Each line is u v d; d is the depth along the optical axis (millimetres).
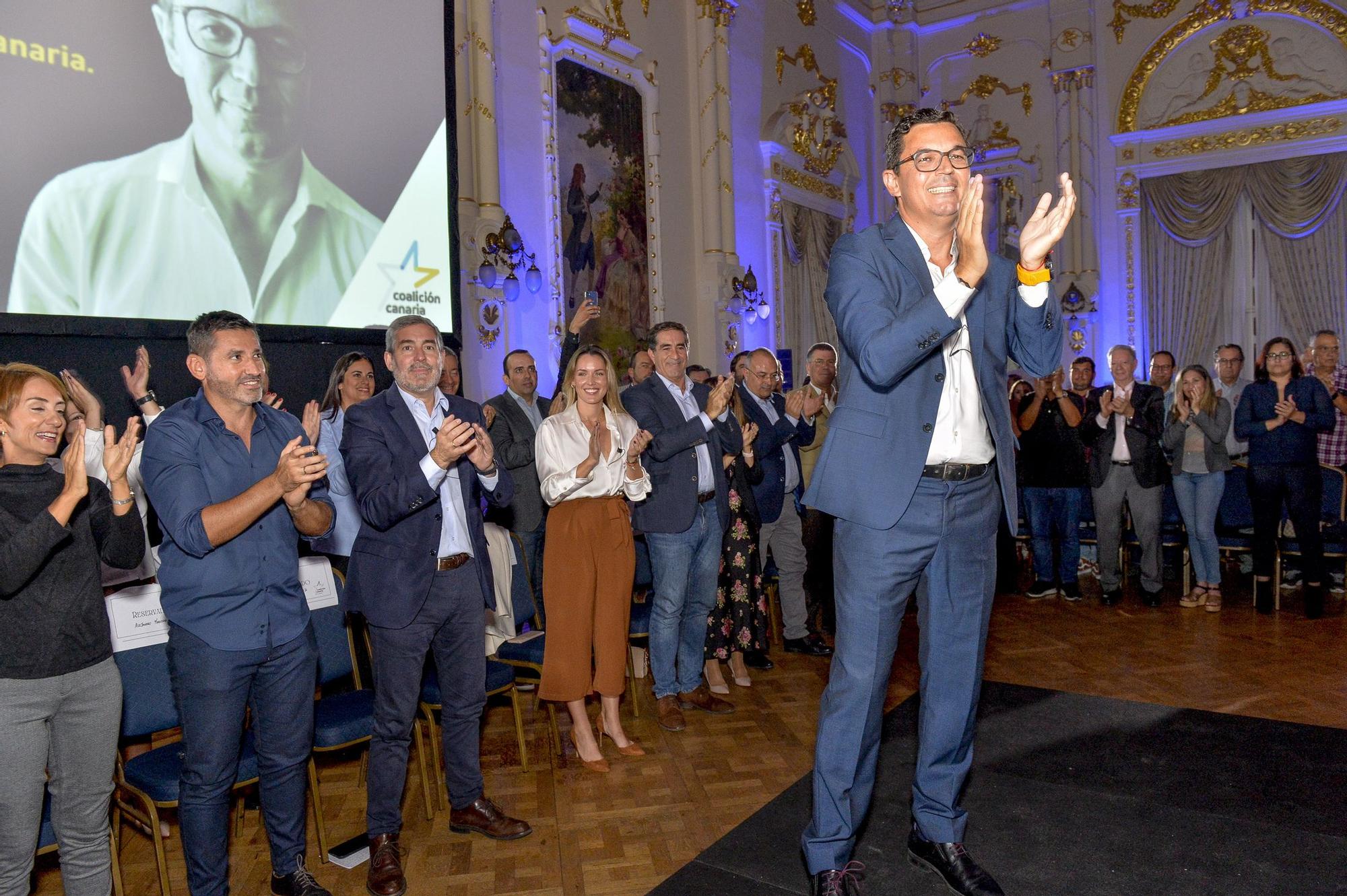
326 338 4758
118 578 3074
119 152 3877
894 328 1830
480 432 2760
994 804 2885
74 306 3705
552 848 2816
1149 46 10961
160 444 2252
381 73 5109
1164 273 11008
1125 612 5793
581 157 7816
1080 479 6113
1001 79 11820
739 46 9711
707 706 4070
